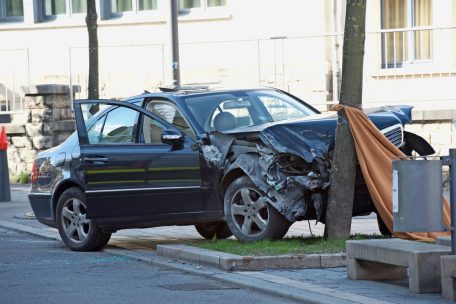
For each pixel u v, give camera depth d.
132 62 51.88
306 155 24.23
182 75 51.03
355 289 20.23
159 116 27.45
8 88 52.72
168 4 36.88
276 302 19.58
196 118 26.69
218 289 21.20
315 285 20.77
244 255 23.34
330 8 48.00
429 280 19.59
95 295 20.72
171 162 26.41
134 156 26.86
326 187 24.72
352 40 24.59
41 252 28.03
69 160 28.53
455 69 43.78
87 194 27.17
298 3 48.72
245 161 24.91
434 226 19.23
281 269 22.97
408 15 46.72
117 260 26.08
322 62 47.41
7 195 42.44
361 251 21.06
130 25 53.06
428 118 42.25
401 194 19.22
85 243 28.00
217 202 25.80
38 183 29.77
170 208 26.44
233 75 49.72
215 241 26.34
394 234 24.31
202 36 51.38
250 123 26.86
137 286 21.80
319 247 23.89
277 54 48.38
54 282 22.56
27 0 55.19
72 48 52.91
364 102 45.59
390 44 45.94
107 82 52.25
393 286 20.58
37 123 49.94
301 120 25.44
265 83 48.47
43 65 54.78
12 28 55.44
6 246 29.53
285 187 24.17
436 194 19.23
